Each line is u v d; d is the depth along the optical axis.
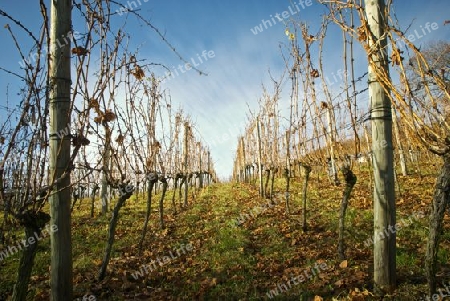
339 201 10.30
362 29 3.90
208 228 8.95
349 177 5.51
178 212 12.48
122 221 11.12
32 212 3.14
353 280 4.47
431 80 3.29
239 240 7.14
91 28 3.48
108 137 4.52
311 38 6.11
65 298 3.60
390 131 4.12
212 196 17.17
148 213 7.48
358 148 5.36
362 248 5.91
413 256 5.00
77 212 14.31
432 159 12.09
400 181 12.97
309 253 5.96
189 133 19.27
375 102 4.10
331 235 6.97
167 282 5.43
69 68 3.59
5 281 5.56
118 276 5.70
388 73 3.94
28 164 3.19
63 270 3.60
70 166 3.46
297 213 9.55
